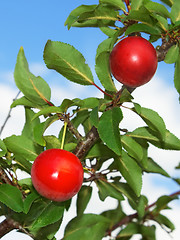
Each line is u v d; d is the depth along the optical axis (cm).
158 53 29
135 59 26
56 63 28
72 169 25
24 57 30
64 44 28
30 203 27
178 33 28
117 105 28
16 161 30
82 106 29
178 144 30
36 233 30
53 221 26
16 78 30
